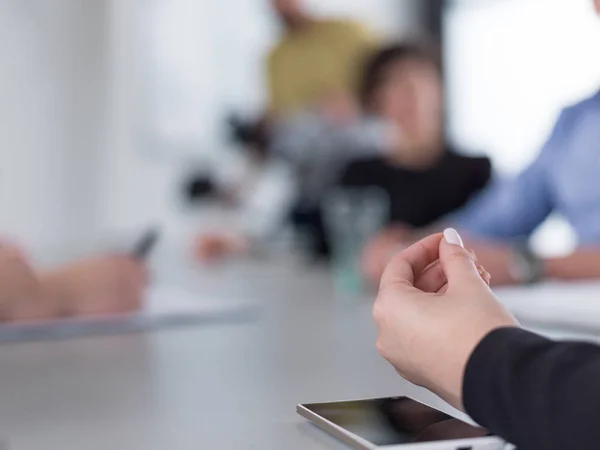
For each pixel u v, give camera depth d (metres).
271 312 0.93
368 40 3.09
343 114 2.43
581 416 0.27
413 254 0.41
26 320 0.81
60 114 3.22
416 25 3.42
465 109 3.10
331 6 3.34
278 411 0.44
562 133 1.48
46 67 3.19
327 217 2.07
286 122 2.60
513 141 2.71
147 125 3.28
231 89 3.29
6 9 3.11
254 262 1.95
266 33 3.30
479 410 0.31
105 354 0.65
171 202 3.28
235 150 3.13
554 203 1.54
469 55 3.11
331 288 1.25
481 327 0.33
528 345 0.31
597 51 0.84
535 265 1.18
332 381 0.52
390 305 0.38
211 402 0.46
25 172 3.17
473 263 0.39
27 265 0.82
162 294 1.10
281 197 2.80
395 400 0.42
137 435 0.39
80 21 3.23
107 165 3.27
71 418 0.43
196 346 0.69
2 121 3.13
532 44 2.48
